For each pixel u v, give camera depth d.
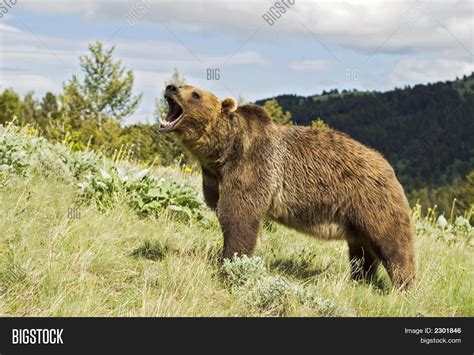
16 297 5.14
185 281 6.08
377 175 6.95
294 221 7.10
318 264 7.94
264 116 7.07
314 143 7.05
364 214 6.86
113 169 9.18
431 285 7.21
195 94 6.62
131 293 5.69
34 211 7.19
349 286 6.85
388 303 6.49
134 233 7.44
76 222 7.07
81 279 5.58
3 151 8.67
